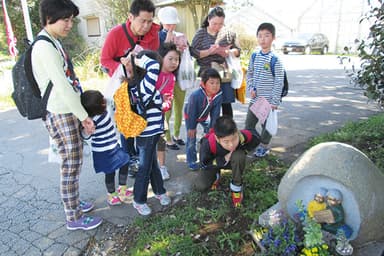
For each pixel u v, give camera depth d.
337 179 2.16
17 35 16.05
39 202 3.39
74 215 2.88
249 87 3.97
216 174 3.33
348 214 2.23
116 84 3.12
